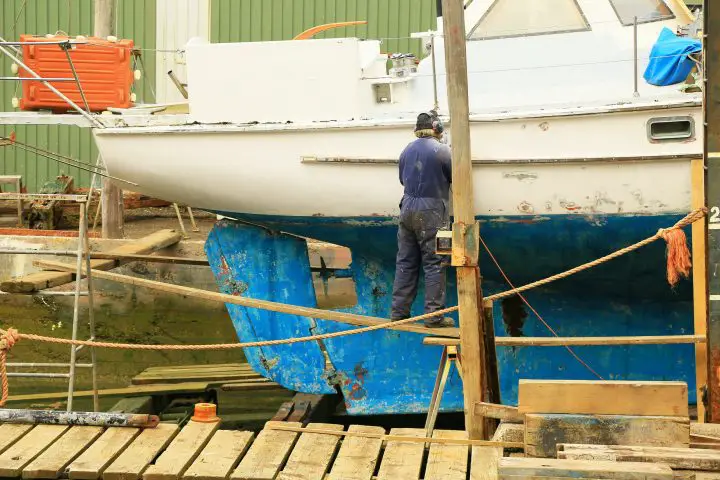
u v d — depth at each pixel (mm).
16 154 15016
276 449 6434
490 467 5969
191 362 10695
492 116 7375
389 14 14727
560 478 5160
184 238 11523
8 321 10969
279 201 7973
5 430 6688
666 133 7164
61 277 8898
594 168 7320
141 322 10859
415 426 8789
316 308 8359
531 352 8297
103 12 11023
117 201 11328
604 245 7625
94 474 6004
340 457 6301
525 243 7754
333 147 7695
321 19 14836
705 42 6348
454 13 6109
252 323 8484
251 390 9148
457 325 8305
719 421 6488
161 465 6109
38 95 8688
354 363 8359
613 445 5648
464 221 6266
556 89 7770
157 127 7941
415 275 7305
